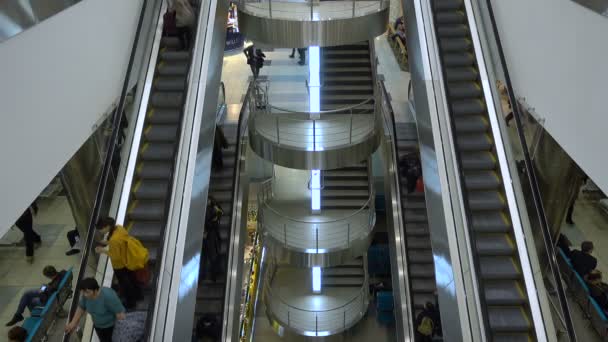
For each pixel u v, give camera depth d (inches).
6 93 199.6
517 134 310.7
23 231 391.9
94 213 267.4
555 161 343.6
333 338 547.8
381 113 497.0
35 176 219.5
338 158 457.1
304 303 539.8
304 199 561.6
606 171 233.0
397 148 488.1
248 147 523.2
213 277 387.2
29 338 306.0
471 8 390.9
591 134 249.1
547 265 267.6
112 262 247.6
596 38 245.1
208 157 325.7
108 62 318.7
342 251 485.7
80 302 222.1
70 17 263.3
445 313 282.2
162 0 400.2
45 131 231.3
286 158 461.1
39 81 227.9
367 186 550.6
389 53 789.9
